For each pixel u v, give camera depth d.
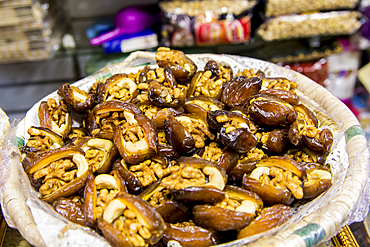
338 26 0.66
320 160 0.32
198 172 0.28
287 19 0.65
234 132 0.29
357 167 0.30
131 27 0.70
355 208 0.28
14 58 0.66
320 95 0.38
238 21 0.63
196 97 0.35
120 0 0.80
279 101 0.32
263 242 0.26
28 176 0.30
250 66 0.42
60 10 0.73
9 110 0.88
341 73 0.75
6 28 0.61
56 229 0.27
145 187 0.29
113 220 0.26
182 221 0.29
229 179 0.31
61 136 0.35
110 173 0.30
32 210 0.28
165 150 0.31
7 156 0.32
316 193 0.29
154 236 0.25
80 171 0.30
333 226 0.26
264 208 0.28
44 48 0.65
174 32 0.64
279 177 0.29
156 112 0.34
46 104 0.36
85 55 0.77
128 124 0.31
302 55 0.68
